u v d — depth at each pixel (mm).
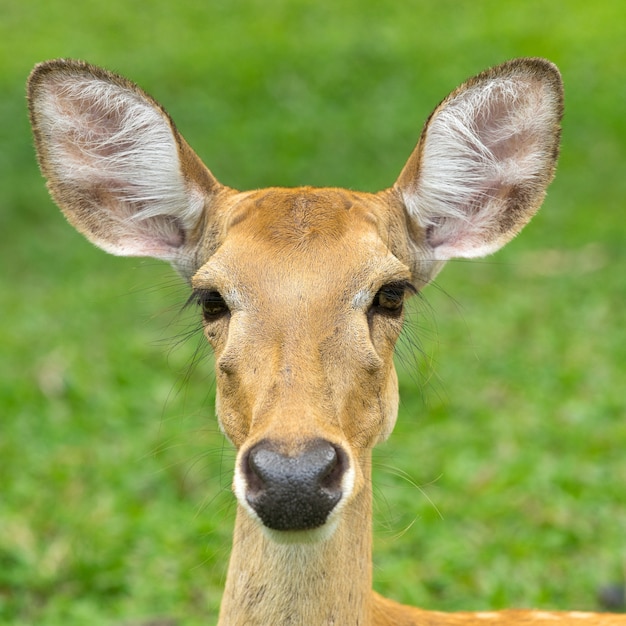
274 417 6000
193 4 38938
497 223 7797
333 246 6656
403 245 7574
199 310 7941
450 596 10594
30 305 19516
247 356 6398
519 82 7391
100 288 20359
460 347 16469
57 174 7715
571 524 11539
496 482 12266
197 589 10805
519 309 18141
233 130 29031
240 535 6793
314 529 5852
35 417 14242
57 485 12453
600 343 16531
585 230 22594
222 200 7508
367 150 27734
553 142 7508
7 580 10797
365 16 36938
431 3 37656
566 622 8094
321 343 6367
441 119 7457
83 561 10961
